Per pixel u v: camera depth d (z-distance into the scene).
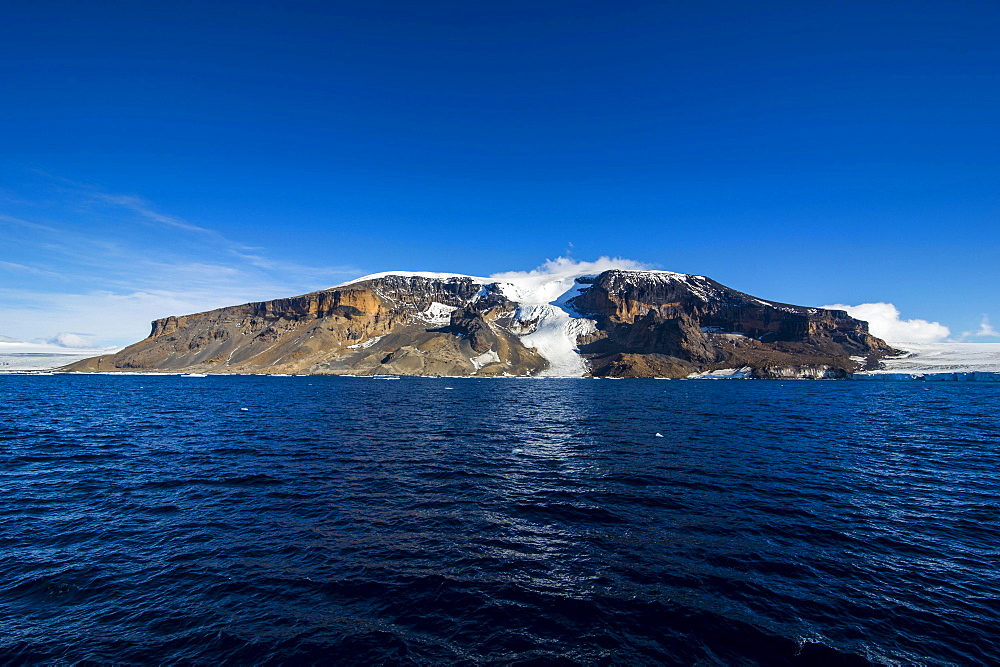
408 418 58.50
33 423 50.16
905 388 155.00
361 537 17.41
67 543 16.61
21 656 10.27
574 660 10.37
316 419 56.00
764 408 76.25
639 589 13.53
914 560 15.45
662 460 31.83
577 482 25.61
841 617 12.01
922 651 10.62
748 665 10.18
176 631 11.31
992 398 102.44
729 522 19.11
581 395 115.19
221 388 132.25
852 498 22.52
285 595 13.09
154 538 17.17
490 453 34.38
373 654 10.53
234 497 22.42
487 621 11.91
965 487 24.55
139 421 52.69
